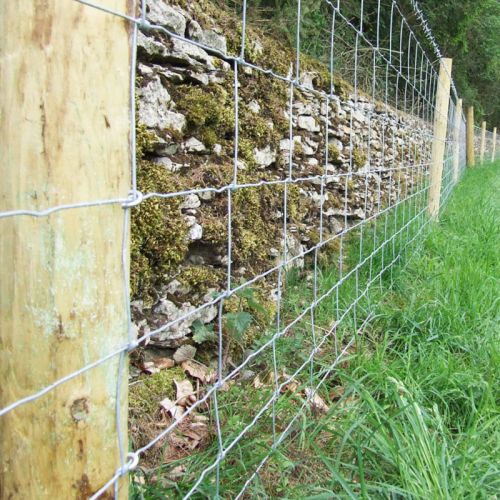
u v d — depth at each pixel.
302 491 1.63
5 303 0.82
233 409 1.97
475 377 2.29
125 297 0.94
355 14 6.12
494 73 18.56
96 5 0.82
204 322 2.25
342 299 2.90
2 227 0.81
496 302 3.07
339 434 1.79
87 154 0.83
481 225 5.25
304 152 3.34
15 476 0.86
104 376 0.92
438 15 11.60
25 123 0.78
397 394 1.95
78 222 0.83
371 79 6.12
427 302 2.96
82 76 0.81
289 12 4.25
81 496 0.91
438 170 5.64
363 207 4.45
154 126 1.98
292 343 2.37
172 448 1.79
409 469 1.64
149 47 1.93
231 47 2.49
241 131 2.56
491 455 1.80
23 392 0.84
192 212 2.17
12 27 0.77
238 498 1.56
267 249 2.77
